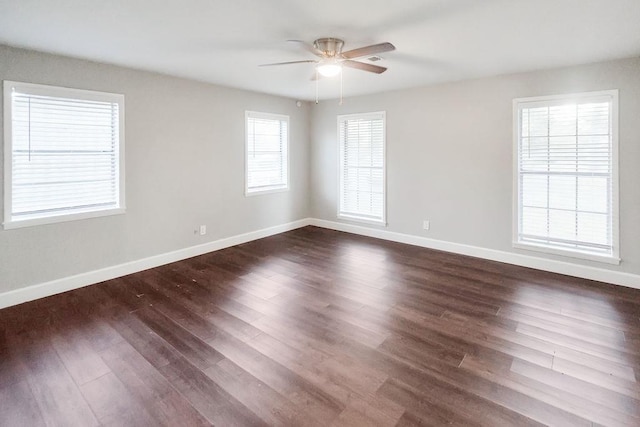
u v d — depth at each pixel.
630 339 2.54
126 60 3.56
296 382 2.09
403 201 5.26
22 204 3.25
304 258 4.56
